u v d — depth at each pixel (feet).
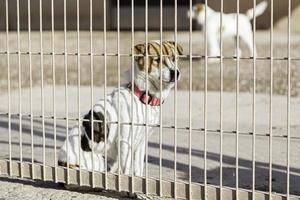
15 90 48.83
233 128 33.83
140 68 19.13
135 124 18.95
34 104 42.11
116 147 19.92
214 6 97.04
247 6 97.04
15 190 20.47
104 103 19.44
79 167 19.81
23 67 62.80
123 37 91.35
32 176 20.21
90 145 19.88
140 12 112.88
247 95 45.62
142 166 20.01
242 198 17.12
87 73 58.70
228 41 85.97
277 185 22.20
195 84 51.29
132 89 19.01
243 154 27.63
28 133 32.35
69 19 104.78
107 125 19.61
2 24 102.94
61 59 69.56
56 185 21.09
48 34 95.14
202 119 36.55
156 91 19.31
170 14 110.63
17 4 20.57
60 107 40.60
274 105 41.42
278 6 106.01
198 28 99.50
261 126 34.42
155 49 19.17
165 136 31.86
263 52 71.20
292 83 50.52
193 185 17.71
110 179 18.99
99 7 106.01
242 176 23.57
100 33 98.32
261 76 54.85
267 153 27.73
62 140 30.53
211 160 26.43
